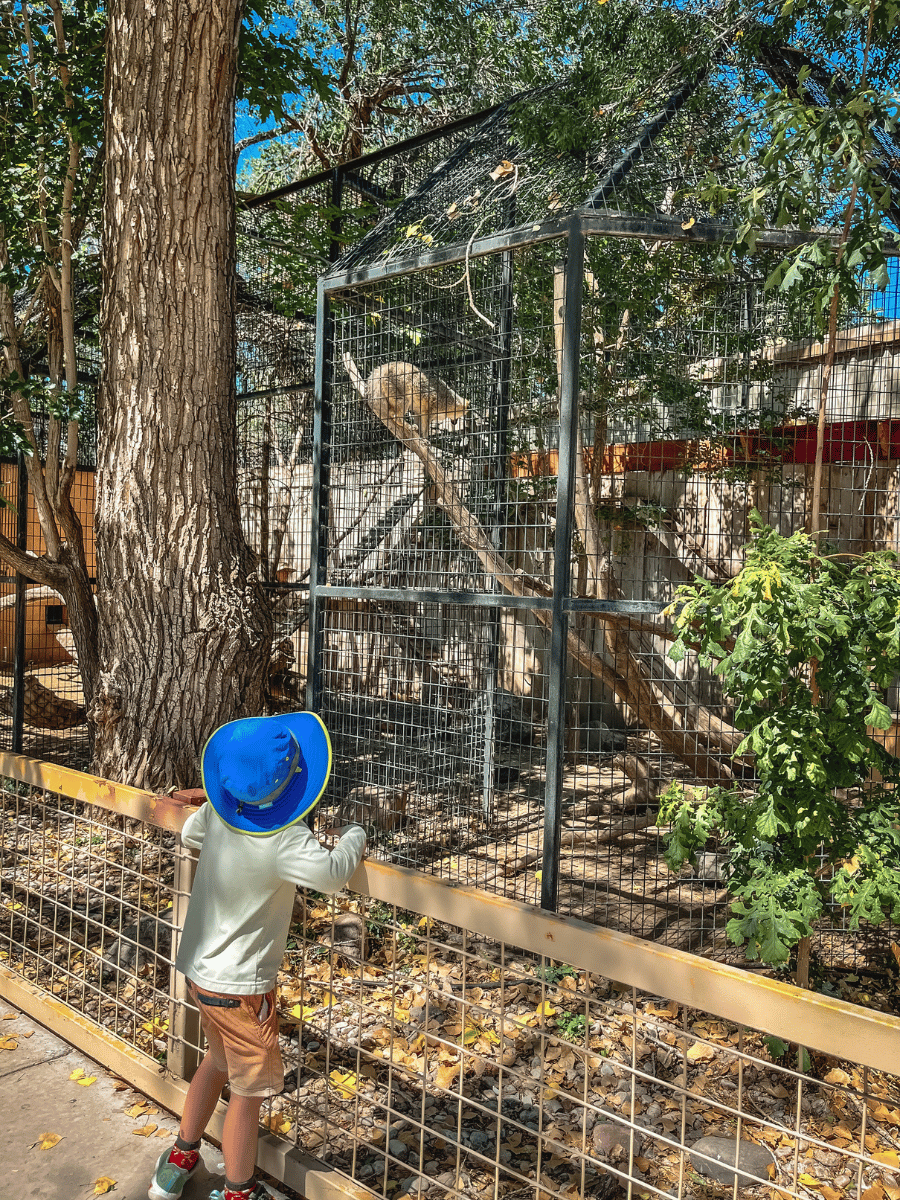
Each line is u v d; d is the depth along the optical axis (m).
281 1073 2.37
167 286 5.67
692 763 5.71
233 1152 2.32
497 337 6.60
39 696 9.08
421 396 5.71
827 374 3.56
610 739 7.85
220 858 2.33
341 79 13.03
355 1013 3.64
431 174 5.71
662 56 4.86
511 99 5.64
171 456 5.73
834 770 3.12
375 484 7.18
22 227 7.29
